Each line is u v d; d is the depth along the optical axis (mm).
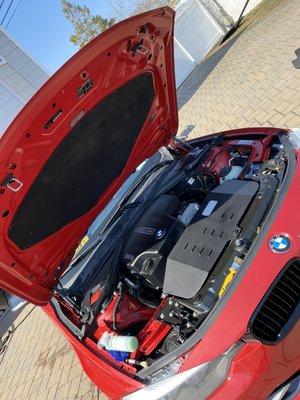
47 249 2572
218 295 2039
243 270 1973
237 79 8266
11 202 2111
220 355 1835
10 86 11414
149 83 2666
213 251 2189
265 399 1939
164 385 1940
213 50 15000
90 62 2035
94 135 2424
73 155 2348
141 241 2670
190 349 1915
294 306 1910
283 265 1903
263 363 1826
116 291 2637
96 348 2480
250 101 6465
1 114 11219
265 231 2062
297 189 2160
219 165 2986
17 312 7652
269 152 2697
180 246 2359
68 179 2424
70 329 2830
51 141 2123
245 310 1838
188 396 1880
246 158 2861
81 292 2900
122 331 2490
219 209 2402
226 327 1844
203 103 9133
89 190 2691
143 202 3074
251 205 2295
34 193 2229
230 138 3162
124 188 3461
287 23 8602
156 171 3416
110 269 2719
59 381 4477
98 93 2250
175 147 3475
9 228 2197
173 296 2213
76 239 2850
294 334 1907
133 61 2375
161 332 2270
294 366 1990
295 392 2059
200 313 2064
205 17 15250
